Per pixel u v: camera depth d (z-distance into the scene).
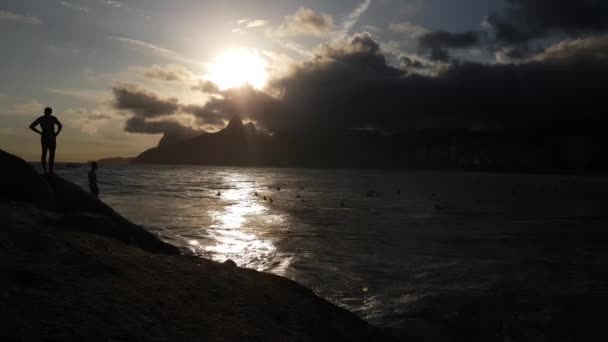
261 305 6.58
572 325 8.98
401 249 16.62
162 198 36.78
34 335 3.83
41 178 11.06
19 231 7.29
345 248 16.41
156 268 7.22
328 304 8.09
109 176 86.19
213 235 18.08
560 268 13.82
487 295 10.76
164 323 4.87
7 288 4.77
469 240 19.25
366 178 121.06
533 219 29.11
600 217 31.16
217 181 79.88
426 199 47.06
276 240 17.58
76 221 9.40
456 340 8.16
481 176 183.38
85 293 5.22
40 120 12.51
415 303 10.04
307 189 61.31
